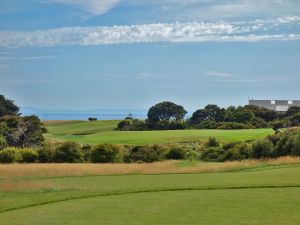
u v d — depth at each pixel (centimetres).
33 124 7400
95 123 13625
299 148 5084
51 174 3459
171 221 1483
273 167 3669
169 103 12319
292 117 10031
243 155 5606
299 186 2266
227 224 1419
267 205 1725
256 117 12031
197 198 1945
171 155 6156
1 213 1741
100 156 5712
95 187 2423
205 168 3675
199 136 8306
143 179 2922
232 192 2103
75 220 1538
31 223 1508
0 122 7250
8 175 3434
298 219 1474
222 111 12456
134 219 1529
